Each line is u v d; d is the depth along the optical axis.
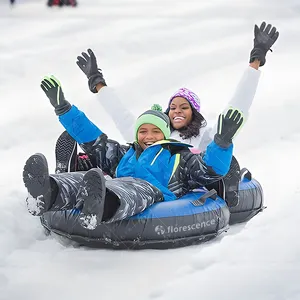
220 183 5.16
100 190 4.08
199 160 4.93
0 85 12.10
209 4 24.95
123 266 4.28
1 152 8.41
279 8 22.75
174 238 4.63
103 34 17.14
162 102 11.01
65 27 18.56
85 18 20.89
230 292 3.77
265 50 5.62
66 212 4.74
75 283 3.99
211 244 4.81
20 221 5.18
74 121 5.29
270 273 4.01
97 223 4.12
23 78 12.74
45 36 17.14
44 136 9.17
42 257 4.47
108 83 12.10
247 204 5.40
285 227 4.96
